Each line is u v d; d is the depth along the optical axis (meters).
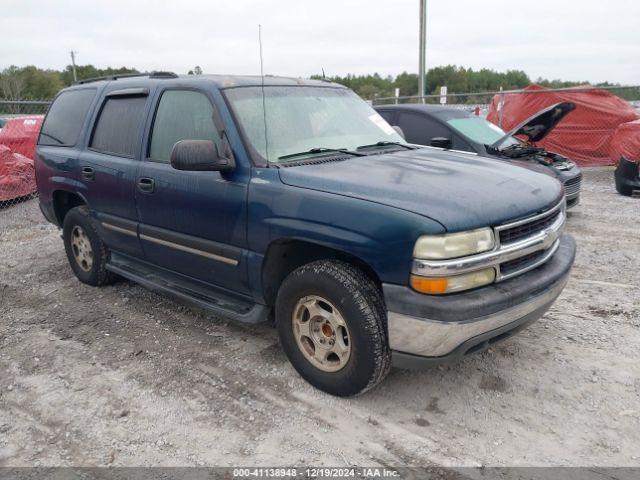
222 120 3.79
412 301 2.90
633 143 9.35
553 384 3.56
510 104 13.33
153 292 5.35
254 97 3.99
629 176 9.45
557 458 2.88
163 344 4.27
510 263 3.18
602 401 3.37
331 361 3.44
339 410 3.34
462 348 2.97
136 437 3.15
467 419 3.23
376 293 3.16
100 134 4.98
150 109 4.43
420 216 2.89
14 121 12.38
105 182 4.76
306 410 3.35
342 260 3.39
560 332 4.26
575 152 12.89
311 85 4.52
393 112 8.44
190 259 4.13
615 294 5.00
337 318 3.26
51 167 5.48
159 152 4.30
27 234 7.85
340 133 4.22
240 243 3.69
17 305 5.14
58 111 5.70
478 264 2.93
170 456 2.98
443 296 2.91
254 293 3.75
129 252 4.86
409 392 3.51
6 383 3.76
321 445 3.03
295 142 3.89
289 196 3.37
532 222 3.26
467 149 7.66
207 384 3.67
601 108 12.52
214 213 3.80
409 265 2.90
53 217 5.74
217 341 4.29
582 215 8.24
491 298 2.96
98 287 5.51
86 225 5.21
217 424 3.25
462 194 3.11
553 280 3.33
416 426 3.18
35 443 3.12
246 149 3.66
